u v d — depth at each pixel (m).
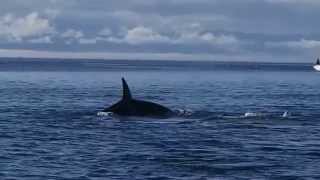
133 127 63.69
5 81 197.75
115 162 43.91
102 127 63.94
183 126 64.44
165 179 38.66
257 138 55.94
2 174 40.16
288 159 45.25
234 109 88.56
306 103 103.00
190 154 47.25
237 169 41.53
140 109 73.12
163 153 47.69
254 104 99.94
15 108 88.69
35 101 103.81
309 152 48.44
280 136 57.41
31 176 39.62
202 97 118.62
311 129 62.72
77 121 69.44
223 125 65.44
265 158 45.66
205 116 73.62
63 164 43.34
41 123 67.94
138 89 152.50
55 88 152.38
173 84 186.75
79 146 51.34
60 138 56.09
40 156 46.56
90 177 39.25
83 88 155.50
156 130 61.44
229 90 147.75
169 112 73.75
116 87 163.75
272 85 182.25
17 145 52.03
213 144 52.31
